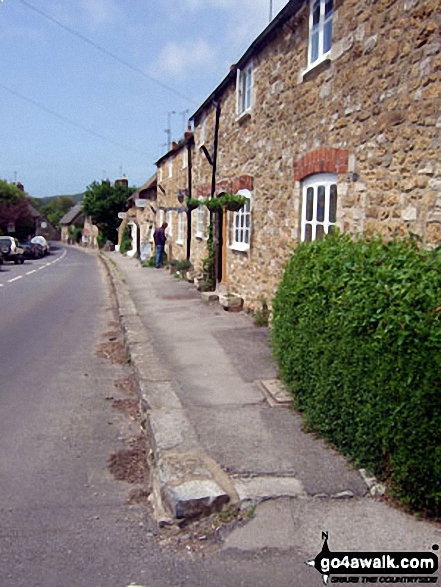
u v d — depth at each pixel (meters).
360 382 3.51
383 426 3.28
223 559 2.89
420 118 4.60
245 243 10.32
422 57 4.55
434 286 3.15
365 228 5.51
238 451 4.00
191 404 5.07
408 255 3.73
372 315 3.34
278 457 3.90
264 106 8.88
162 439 4.19
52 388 6.28
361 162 5.60
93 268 27.92
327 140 6.42
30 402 5.77
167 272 19.86
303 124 7.18
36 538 3.16
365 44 5.46
